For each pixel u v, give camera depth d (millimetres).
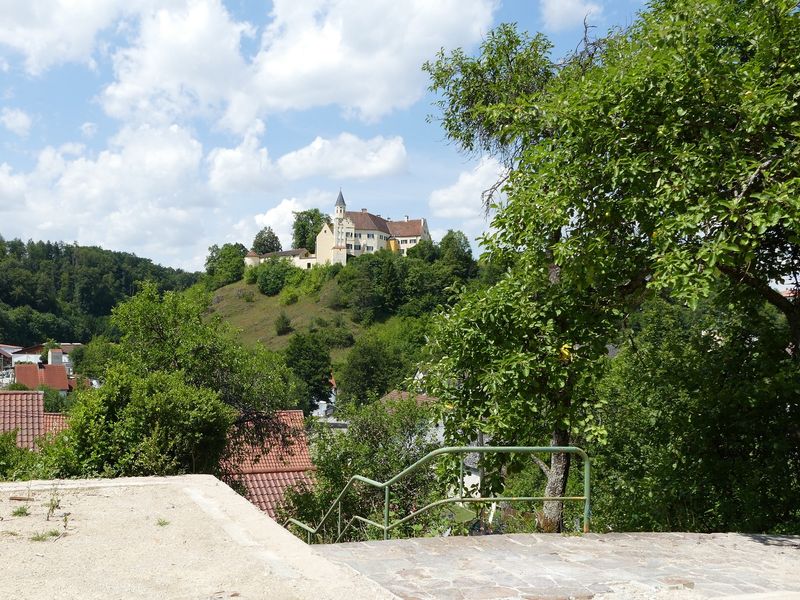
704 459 10508
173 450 12023
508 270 10406
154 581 4777
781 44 7828
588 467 7375
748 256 7234
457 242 109812
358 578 5031
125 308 19312
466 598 4668
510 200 9734
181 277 171500
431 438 18406
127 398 12133
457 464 10062
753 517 9695
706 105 7852
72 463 11273
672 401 11188
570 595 4820
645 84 8023
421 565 5625
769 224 6641
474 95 12133
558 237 9562
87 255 152750
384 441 18188
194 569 5102
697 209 7113
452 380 10289
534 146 9375
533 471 19094
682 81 7715
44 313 129500
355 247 149375
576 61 11641
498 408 9305
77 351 100000
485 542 6621
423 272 106250
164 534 6219
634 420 13109
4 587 4484
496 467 9953
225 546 5824
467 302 9953
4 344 117750
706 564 6012
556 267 10562
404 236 161875
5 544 5645
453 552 6148
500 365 9125
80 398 12180
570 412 9406
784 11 7566
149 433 11836
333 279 122688
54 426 14945
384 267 109062
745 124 7352
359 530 14828
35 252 155750
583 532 7309
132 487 8516
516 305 9453
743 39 8055
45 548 5586
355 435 18250
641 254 8828
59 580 4723
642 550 6531
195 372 19156
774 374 9984
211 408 12477
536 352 9328
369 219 154375
